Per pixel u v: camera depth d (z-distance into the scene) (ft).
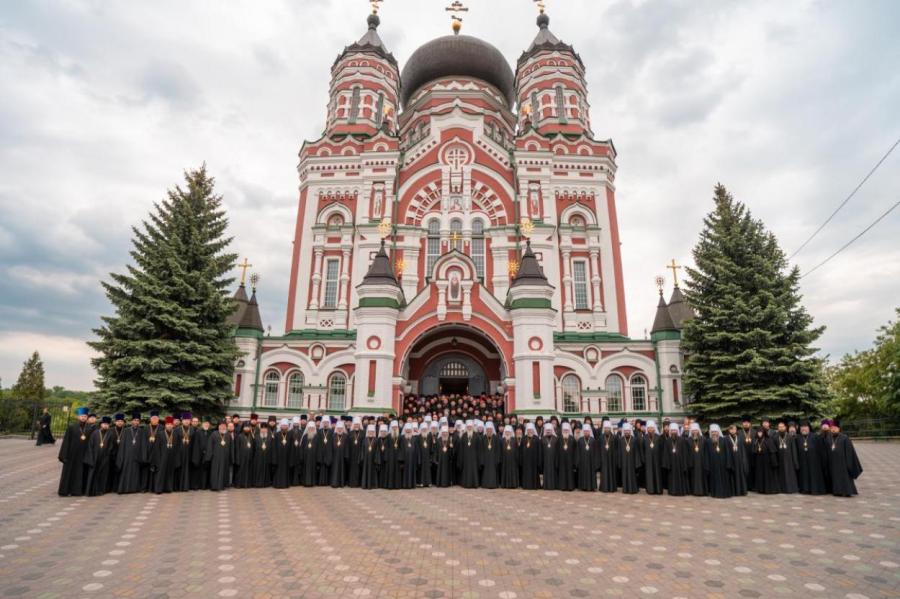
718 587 25.34
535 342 78.18
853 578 26.68
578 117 131.34
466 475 56.59
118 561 28.27
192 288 83.20
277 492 52.47
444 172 114.21
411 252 109.19
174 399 77.10
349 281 111.14
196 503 45.19
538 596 24.03
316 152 121.08
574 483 55.88
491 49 140.56
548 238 109.91
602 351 97.86
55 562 28.02
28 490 49.90
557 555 30.40
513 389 79.15
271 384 98.43
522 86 139.64
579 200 117.29
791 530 36.70
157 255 84.94
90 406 77.51
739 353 81.87
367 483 55.06
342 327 108.06
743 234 89.20
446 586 25.13
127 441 49.83
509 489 55.47
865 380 173.58
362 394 76.84
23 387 208.95
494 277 107.76
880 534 35.53
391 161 115.44
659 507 45.47
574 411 96.17
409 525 37.70
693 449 52.16
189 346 80.84
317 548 31.32
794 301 83.25
